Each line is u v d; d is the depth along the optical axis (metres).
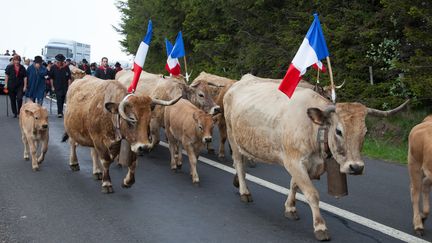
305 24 17.19
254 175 9.78
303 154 6.33
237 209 7.52
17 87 18.14
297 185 6.98
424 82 12.71
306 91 6.78
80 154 11.55
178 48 13.52
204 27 24.19
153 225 6.70
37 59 17.89
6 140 13.10
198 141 9.29
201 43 23.52
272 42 19.25
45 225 6.61
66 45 44.78
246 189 8.04
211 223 6.83
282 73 19.08
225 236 6.34
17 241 6.02
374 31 14.45
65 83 18.30
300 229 6.66
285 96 6.95
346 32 15.04
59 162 10.65
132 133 7.59
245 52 19.98
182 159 11.39
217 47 22.72
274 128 6.80
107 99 8.07
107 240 6.12
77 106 8.73
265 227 6.71
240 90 8.10
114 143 8.03
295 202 7.31
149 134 7.71
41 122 9.72
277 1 19.48
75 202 7.69
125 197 8.05
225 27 22.28
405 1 13.06
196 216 7.13
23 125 10.19
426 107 14.82
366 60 15.40
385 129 14.43
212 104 11.49
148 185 8.90
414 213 6.59
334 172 6.28
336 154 5.86
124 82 13.22
